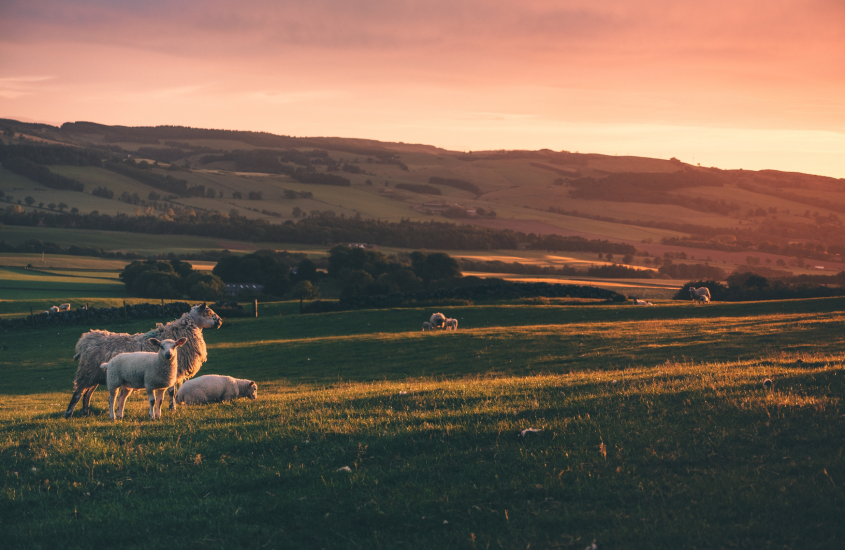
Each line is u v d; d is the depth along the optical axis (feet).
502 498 25.73
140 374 45.11
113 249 537.24
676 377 49.93
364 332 166.91
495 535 22.84
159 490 29.30
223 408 50.65
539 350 103.71
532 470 27.96
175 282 344.08
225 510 26.50
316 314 198.80
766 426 30.91
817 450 27.37
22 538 24.85
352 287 320.09
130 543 24.53
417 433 34.22
